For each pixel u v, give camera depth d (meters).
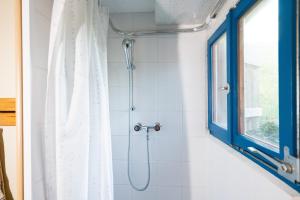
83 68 0.96
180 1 1.28
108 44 1.68
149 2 1.52
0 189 0.86
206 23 1.55
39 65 0.83
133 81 1.67
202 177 1.66
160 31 1.61
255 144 0.86
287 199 0.62
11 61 0.90
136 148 1.68
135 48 1.67
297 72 0.59
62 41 0.86
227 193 1.16
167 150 1.67
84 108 0.96
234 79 1.07
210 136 1.54
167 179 1.67
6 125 0.90
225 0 1.17
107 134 1.25
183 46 1.65
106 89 1.31
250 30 0.99
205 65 1.64
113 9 1.62
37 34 0.82
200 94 1.65
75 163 0.90
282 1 0.64
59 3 0.81
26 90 0.77
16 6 0.77
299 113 0.59
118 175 1.70
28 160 0.76
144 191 1.69
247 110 1.03
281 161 0.66
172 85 1.66
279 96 0.66
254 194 0.83
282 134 0.65
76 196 0.90
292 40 0.60
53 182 0.88
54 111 0.86
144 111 1.68
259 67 0.90
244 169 0.93
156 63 1.66
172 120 1.67
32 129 0.78
